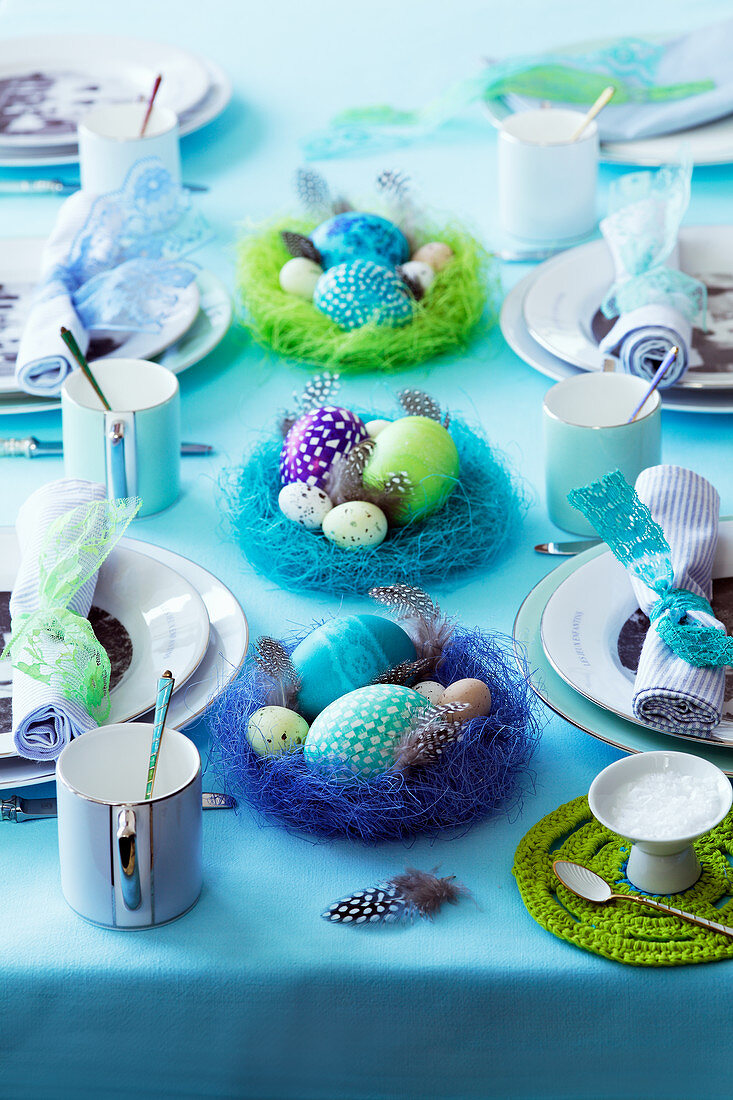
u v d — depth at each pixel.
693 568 1.74
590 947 1.56
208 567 1.85
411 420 1.83
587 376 1.87
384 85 2.61
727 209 2.29
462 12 2.89
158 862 1.56
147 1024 1.58
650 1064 1.58
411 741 1.61
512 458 1.96
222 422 2.02
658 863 1.58
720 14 2.73
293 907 1.59
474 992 1.56
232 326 2.16
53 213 2.33
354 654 1.66
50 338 1.97
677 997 1.56
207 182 2.39
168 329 2.05
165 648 1.72
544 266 2.13
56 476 1.95
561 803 1.65
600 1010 1.56
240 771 1.63
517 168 2.21
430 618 1.68
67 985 1.56
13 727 1.64
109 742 1.59
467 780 1.62
